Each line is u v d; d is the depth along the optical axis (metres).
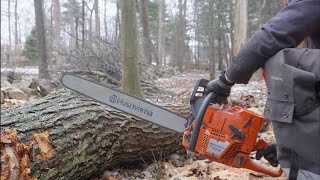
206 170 2.70
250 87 9.23
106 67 7.68
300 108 1.35
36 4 14.30
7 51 33.88
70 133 2.31
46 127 2.22
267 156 1.95
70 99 2.90
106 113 2.69
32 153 1.99
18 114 2.36
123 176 2.77
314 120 1.33
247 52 1.46
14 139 1.95
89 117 2.52
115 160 2.80
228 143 1.77
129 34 5.20
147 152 2.96
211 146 1.79
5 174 1.80
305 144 1.36
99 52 7.85
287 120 1.37
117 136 2.68
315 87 1.34
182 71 25.47
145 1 14.79
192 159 3.07
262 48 1.41
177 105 3.59
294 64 1.38
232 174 2.57
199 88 1.88
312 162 1.35
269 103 1.43
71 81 2.36
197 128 1.78
